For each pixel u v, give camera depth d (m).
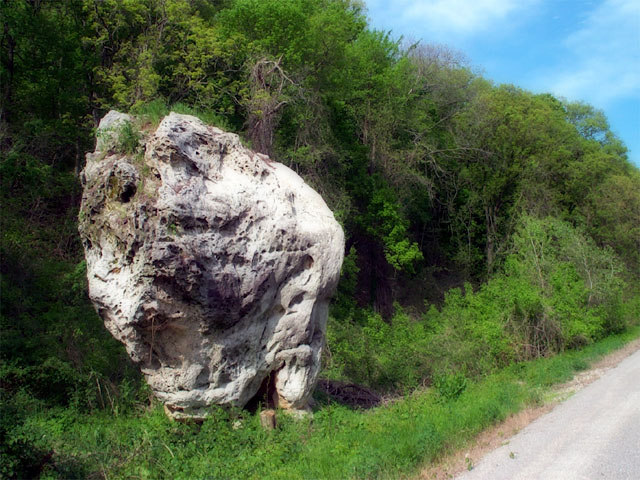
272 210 9.61
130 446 8.49
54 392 10.66
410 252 23.27
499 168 30.50
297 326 9.78
